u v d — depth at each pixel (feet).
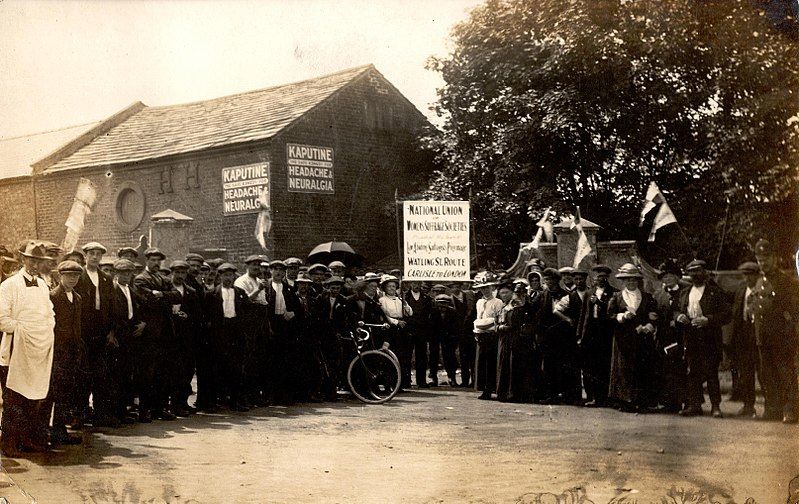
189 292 27.25
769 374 23.71
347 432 23.47
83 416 24.91
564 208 27.66
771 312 23.82
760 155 25.91
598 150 27.04
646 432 23.25
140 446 22.34
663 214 26.73
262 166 26.91
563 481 19.38
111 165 29.43
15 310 22.00
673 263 26.63
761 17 25.77
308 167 27.17
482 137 27.30
